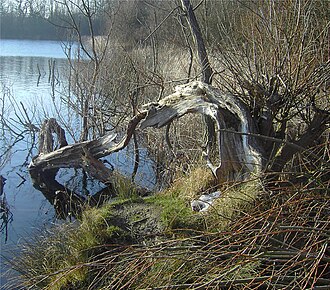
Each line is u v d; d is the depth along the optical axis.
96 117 9.70
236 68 5.34
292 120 5.71
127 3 12.53
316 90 4.88
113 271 3.98
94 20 16.78
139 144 9.13
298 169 4.84
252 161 4.75
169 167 7.16
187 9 6.40
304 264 3.14
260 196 4.32
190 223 4.64
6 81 19.14
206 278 3.40
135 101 8.69
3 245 5.98
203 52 6.30
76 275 4.45
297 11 5.08
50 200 7.98
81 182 8.62
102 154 7.57
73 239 4.94
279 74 4.87
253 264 3.58
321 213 3.45
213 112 5.21
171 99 6.02
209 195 4.92
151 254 3.60
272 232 3.10
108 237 4.84
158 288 3.33
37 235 5.97
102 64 10.66
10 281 4.80
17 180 8.99
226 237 3.38
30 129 11.56
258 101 5.08
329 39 4.93
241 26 5.59
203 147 5.98
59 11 13.32
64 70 17.11
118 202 5.48
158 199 5.54
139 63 10.25
